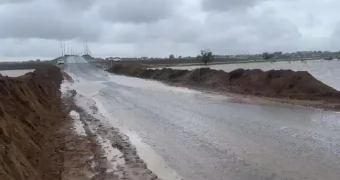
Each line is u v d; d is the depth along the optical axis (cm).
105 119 2231
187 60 12269
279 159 1325
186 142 1606
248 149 1466
